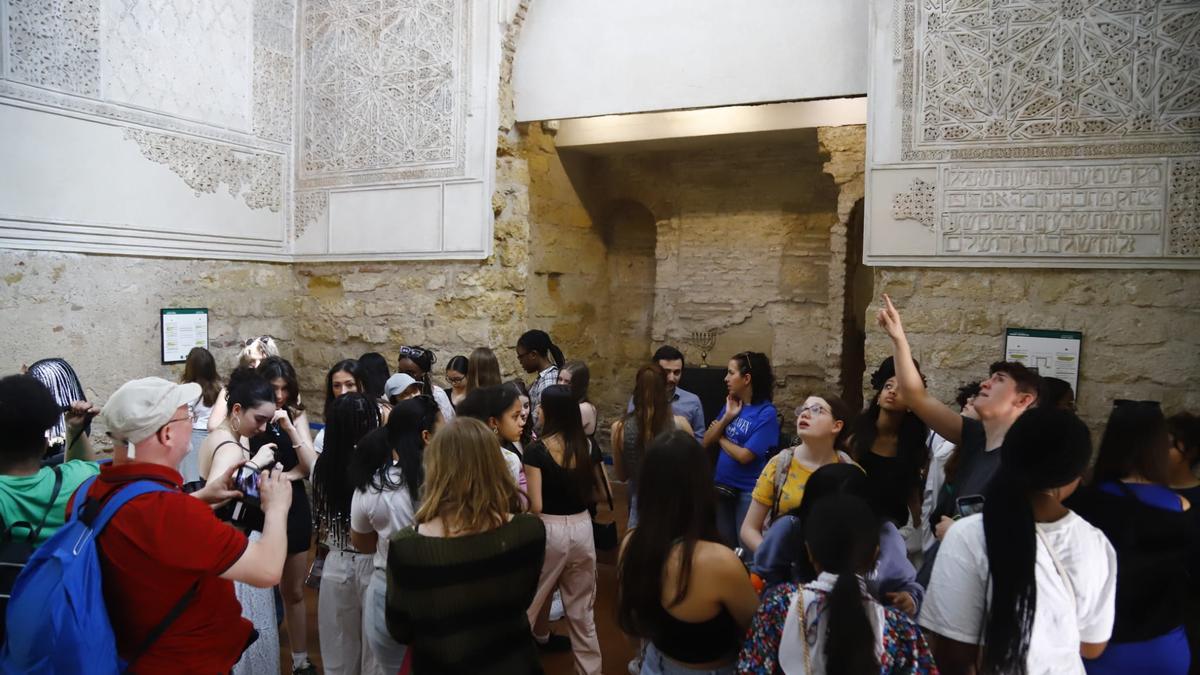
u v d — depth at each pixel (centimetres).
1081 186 492
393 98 713
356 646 339
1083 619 197
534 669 241
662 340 927
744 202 888
